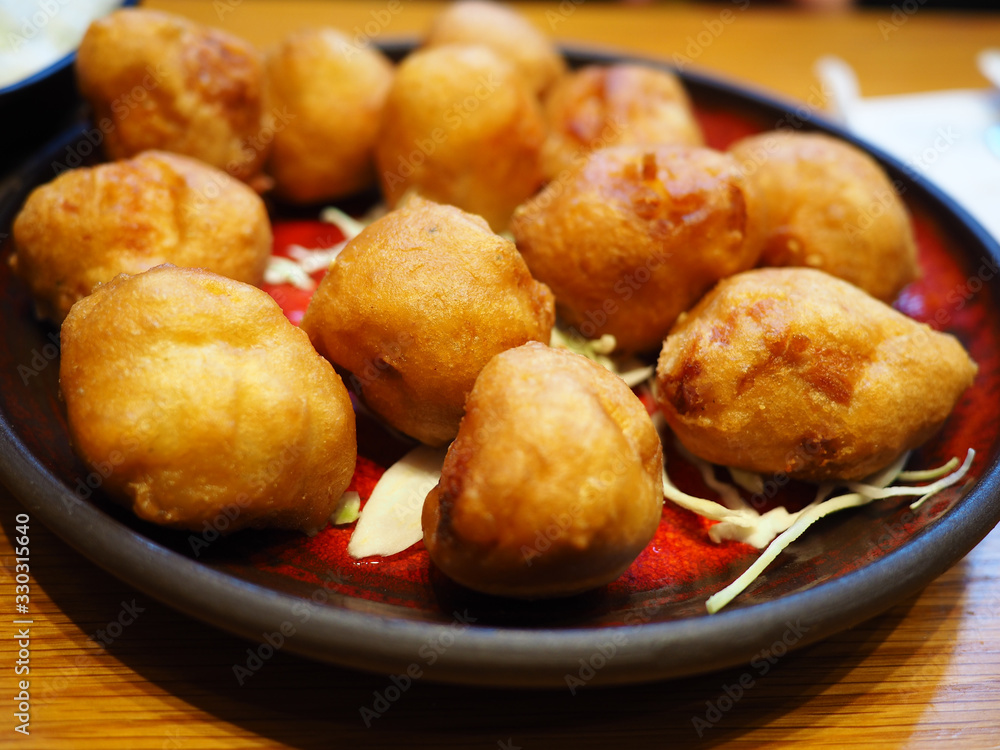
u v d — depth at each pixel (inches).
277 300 9.5
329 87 10.2
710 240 8.3
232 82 9.5
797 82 15.1
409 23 15.8
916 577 6.6
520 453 6.2
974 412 8.5
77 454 6.8
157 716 6.4
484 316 7.3
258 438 6.6
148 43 9.1
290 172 10.5
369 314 7.3
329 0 16.3
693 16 17.2
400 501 7.6
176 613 6.9
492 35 11.4
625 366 9.1
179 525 6.7
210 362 6.6
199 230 8.4
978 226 9.9
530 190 10.2
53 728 6.2
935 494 7.7
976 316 9.3
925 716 6.8
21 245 8.3
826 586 6.3
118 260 8.1
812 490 8.1
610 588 7.1
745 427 7.6
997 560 7.9
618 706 6.6
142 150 9.4
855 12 18.3
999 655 7.2
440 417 7.6
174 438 6.4
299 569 7.0
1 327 8.3
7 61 11.4
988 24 17.8
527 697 6.6
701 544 7.6
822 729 6.6
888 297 9.3
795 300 7.7
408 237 7.5
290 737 6.3
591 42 15.7
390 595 6.9
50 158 9.7
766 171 9.4
